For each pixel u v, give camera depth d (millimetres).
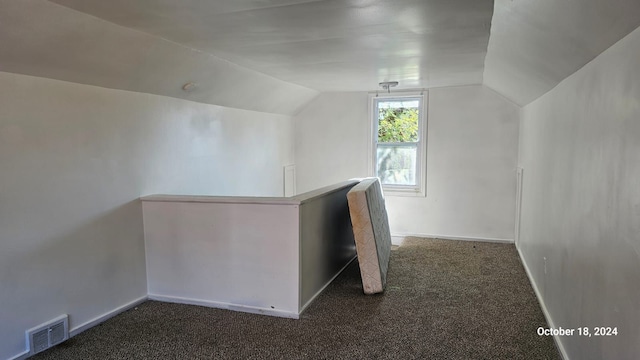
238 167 4461
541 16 1722
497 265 4051
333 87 5023
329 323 2775
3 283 2225
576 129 2129
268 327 2725
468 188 5109
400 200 5406
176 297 3162
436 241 5062
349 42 2715
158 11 2039
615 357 1508
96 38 2295
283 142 5480
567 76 2303
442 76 4203
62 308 2545
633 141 1361
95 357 2352
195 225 3057
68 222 2562
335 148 5625
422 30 2428
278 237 2883
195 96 3611
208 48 2854
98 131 2740
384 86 4859
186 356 2357
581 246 1980
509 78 3471
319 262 3312
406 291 3361
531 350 2395
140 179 3115
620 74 1488
